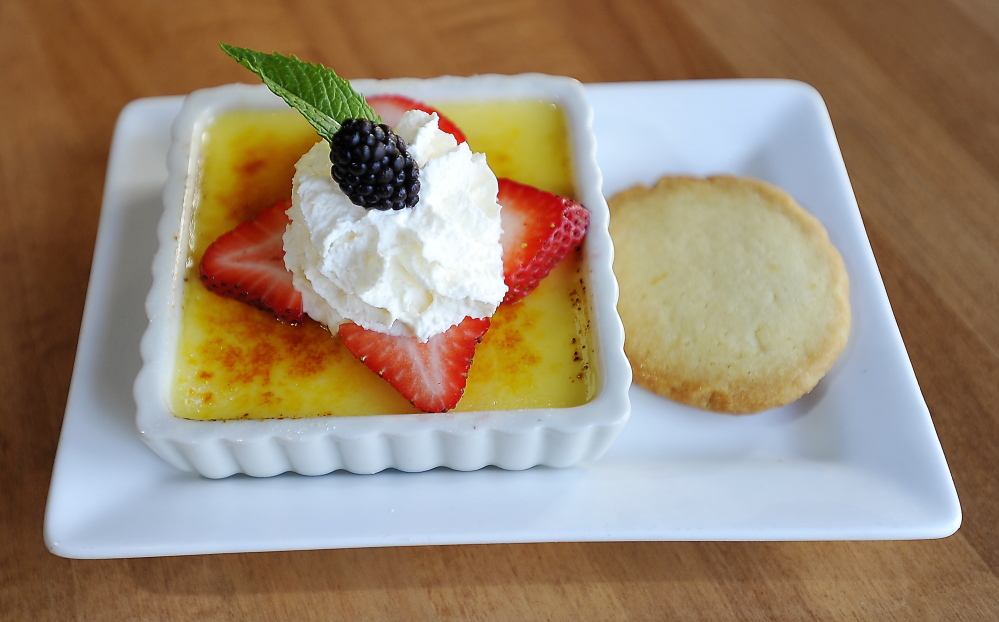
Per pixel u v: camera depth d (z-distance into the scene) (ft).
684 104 1.34
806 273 1.23
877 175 1.37
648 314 1.22
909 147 1.39
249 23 1.47
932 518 1.09
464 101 1.22
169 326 1.10
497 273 1.10
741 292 1.23
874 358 1.18
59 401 1.20
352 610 1.11
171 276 1.12
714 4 1.49
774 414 1.18
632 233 1.27
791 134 1.34
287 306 1.11
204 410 1.08
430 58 1.45
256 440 1.05
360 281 1.08
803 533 1.08
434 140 1.10
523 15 1.49
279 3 1.49
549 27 1.48
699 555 1.13
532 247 1.12
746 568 1.12
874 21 1.49
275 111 1.22
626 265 1.25
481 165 1.12
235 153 1.20
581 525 1.08
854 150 1.39
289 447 1.06
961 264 1.30
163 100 1.30
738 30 1.48
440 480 1.11
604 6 1.50
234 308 1.13
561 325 1.13
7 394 1.21
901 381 1.16
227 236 1.14
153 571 1.12
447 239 1.07
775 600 1.11
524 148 1.21
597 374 1.09
